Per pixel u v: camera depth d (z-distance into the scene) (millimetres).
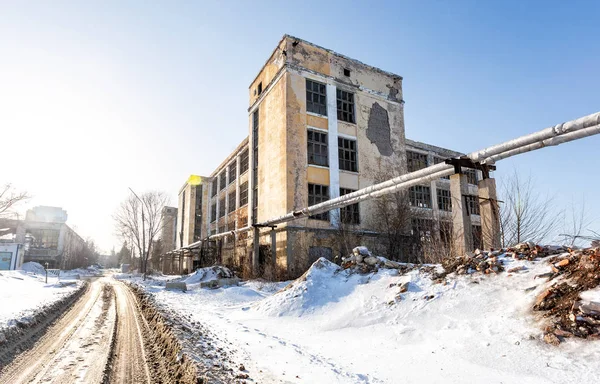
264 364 5430
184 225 53719
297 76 25266
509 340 5340
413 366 5270
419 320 7078
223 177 43844
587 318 4953
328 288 10648
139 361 6207
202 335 7344
